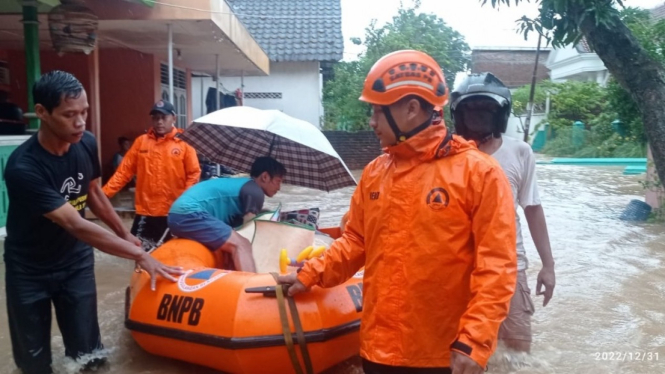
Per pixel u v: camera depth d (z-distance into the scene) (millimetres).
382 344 2625
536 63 18047
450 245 2516
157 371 3986
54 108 3279
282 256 4141
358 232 2969
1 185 7570
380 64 2580
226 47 12445
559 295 5801
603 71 31656
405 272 2564
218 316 3594
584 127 28641
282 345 3508
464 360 2338
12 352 4031
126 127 13320
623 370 4070
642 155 23344
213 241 4469
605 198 12688
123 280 6199
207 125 5637
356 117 21484
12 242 3592
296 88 20922
